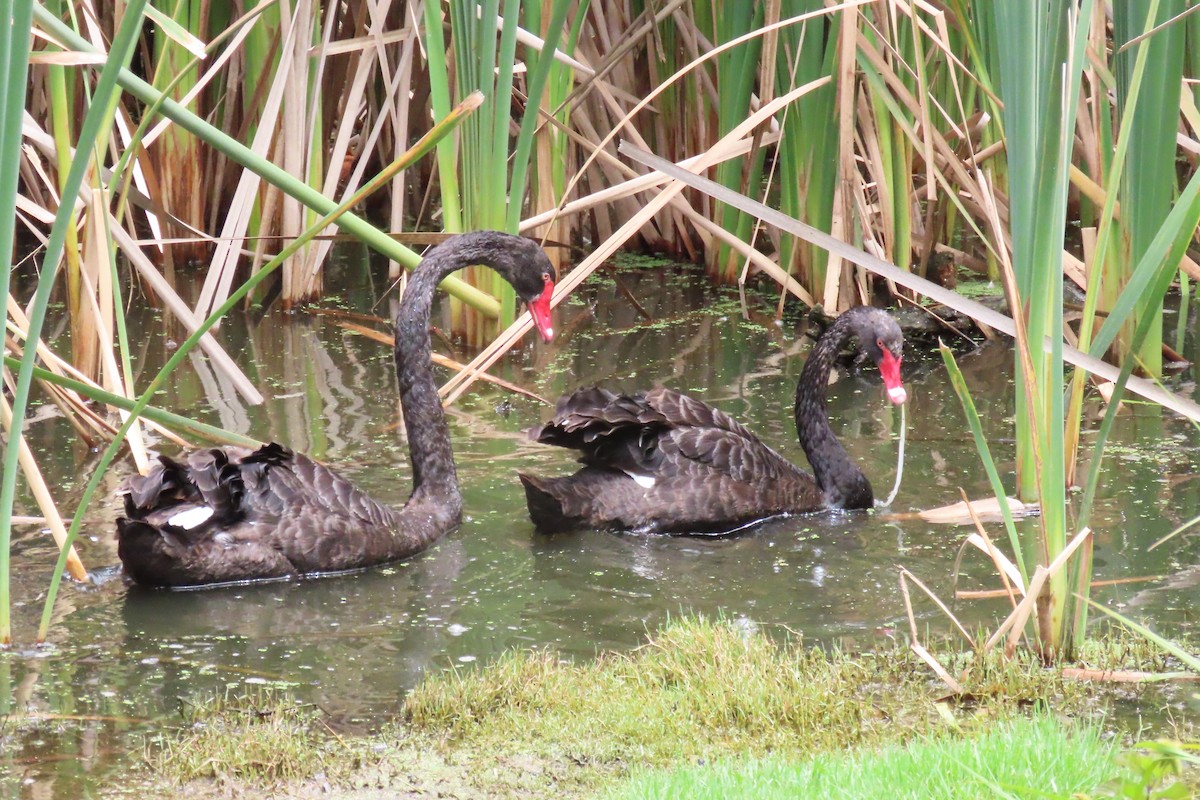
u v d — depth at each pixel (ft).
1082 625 30.55
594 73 53.72
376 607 34.37
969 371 56.24
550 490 39.14
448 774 26.04
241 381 48.16
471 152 52.75
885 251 59.16
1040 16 28.84
